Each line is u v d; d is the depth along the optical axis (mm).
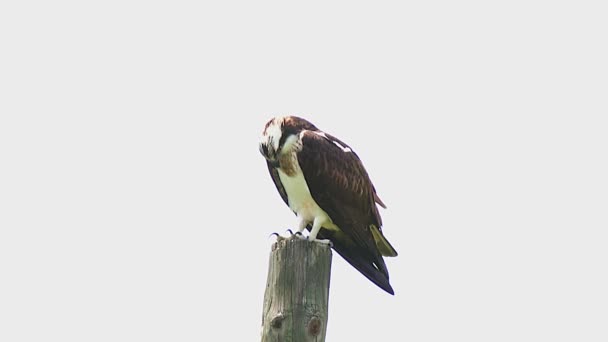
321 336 8828
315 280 8922
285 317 8758
